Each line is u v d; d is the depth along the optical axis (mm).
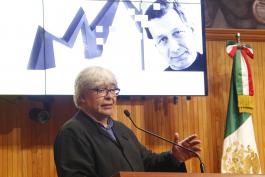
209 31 6473
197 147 3783
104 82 3818
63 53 5734
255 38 6605
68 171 3492
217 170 6273
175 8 6113
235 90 6246
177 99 6293
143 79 5914
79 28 5824
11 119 5824
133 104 6164
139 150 4012
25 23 5680
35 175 5789
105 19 5918
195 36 6102
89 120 3789
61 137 3639
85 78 3834
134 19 5992
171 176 2883
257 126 6438
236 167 6062
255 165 6082
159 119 6207
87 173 3521
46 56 5680
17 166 5766
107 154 3670
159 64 5973
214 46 6500
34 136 5848
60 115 5938
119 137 3865
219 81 6453
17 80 5578
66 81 5695
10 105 5840
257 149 6266
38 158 5824
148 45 5977
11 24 5645
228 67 6500
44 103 5820
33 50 5660
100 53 5848
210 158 6281
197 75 6027
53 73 5668
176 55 6023
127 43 5934
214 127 6363
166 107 6258
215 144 6328
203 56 6078
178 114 6281
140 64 5930
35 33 5688
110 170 3621
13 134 5805
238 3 6625
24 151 5805
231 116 6184
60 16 5789
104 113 3799
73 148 3588
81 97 3854
